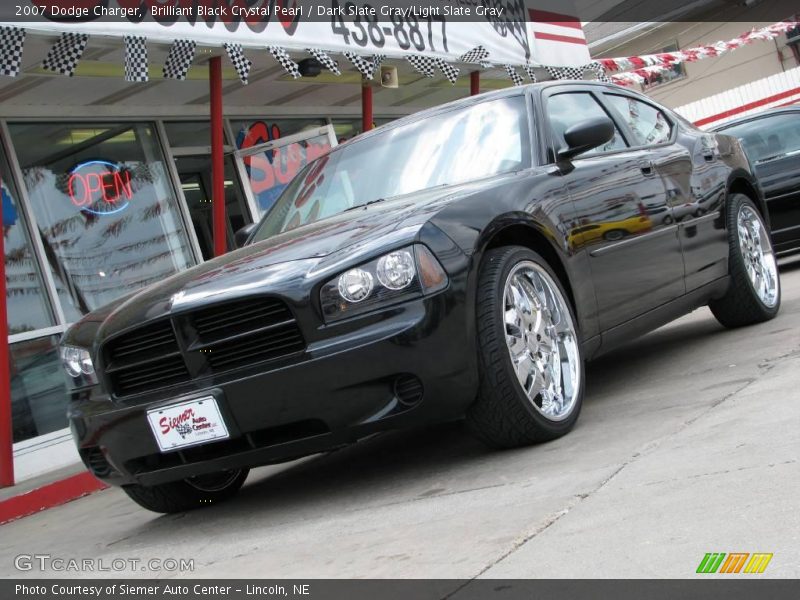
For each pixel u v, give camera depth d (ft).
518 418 11.18
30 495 18.26
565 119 14.61
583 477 9.46
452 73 30.58
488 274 11.26
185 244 30.78
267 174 33.88
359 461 13.89
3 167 26.05
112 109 29.09
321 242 11.49
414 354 10.44
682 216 15.80
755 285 17.92
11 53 18.31
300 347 10.69
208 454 11.51
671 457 9.38
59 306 26.40
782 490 7.55
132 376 11.72
